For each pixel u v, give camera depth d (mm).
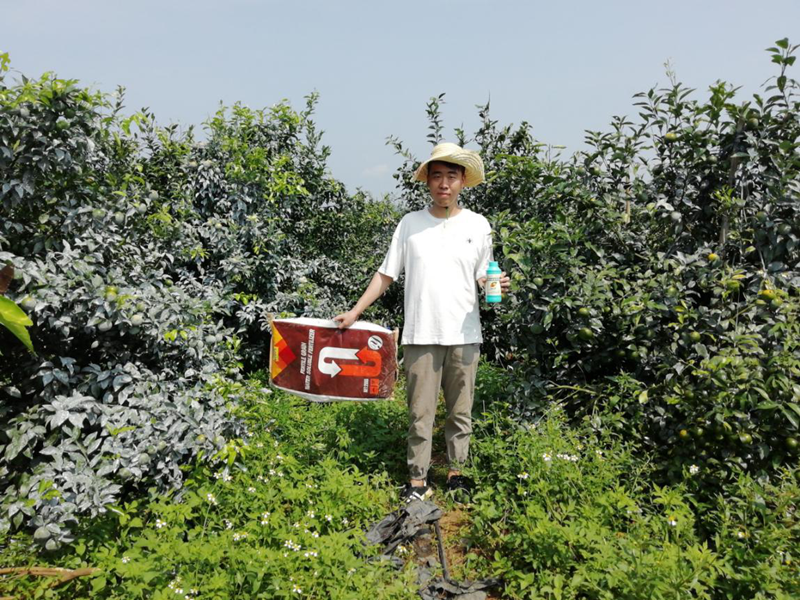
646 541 2965
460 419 3969
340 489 3541
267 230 6449
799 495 3127
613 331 4152
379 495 3877
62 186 3783
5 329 3566
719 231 4195
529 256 4074
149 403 3615
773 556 2863
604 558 2830
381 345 3969
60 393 3553
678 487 3344
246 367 6562
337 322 3916
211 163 6363
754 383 3418
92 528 3160
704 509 3387
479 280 3986
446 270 3760
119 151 4617
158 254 4547
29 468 3396
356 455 4219
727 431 3416
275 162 6750
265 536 3174
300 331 3959
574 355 4305
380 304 7879
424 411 3881
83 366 3863
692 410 3588
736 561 2918
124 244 4078
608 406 4023
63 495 3127
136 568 2680
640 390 3859
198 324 4145
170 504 3336
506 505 3516
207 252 5898
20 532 3137
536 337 4250
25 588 2746
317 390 3965
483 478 3959
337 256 8117
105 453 3389
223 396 4012
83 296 3428
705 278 3855
